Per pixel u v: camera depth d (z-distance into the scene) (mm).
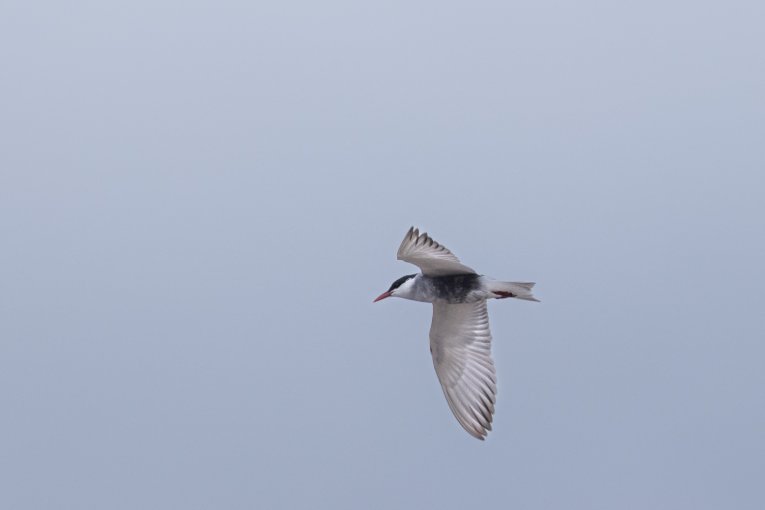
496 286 17562
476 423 18312
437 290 17719
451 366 18531
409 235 16641
